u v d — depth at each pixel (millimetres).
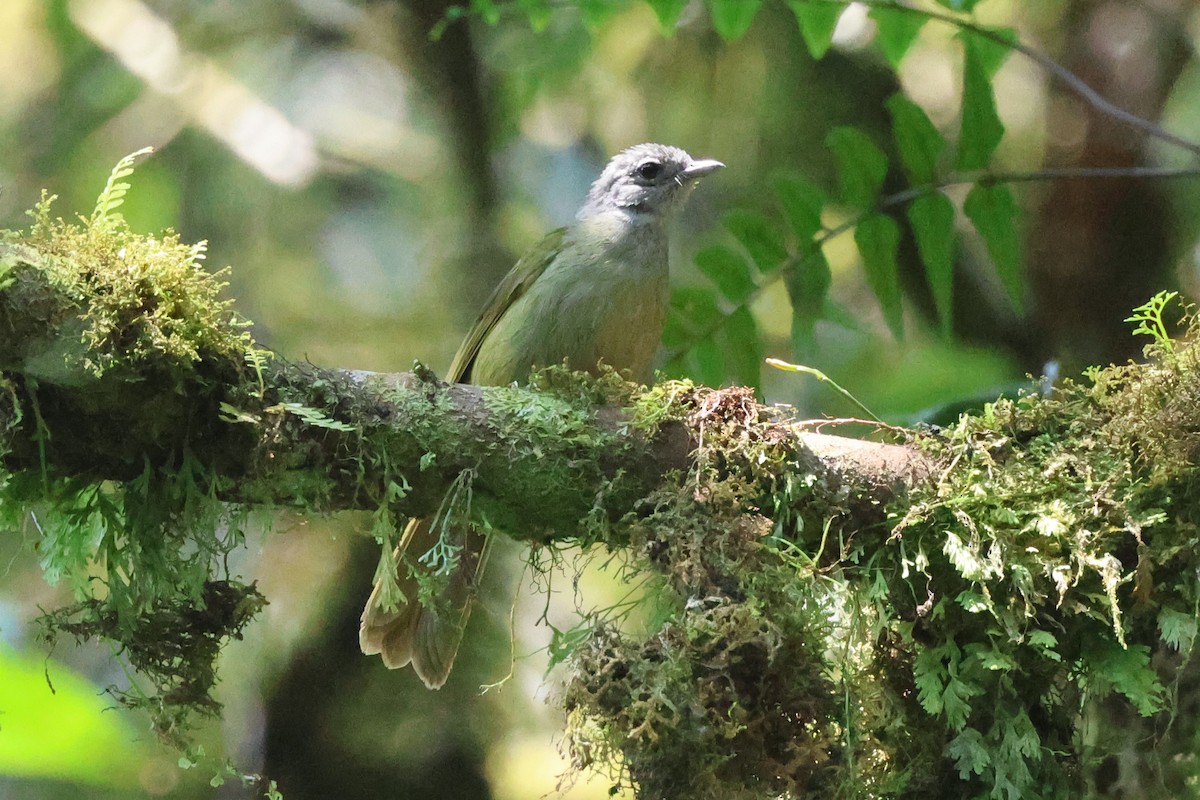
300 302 13617
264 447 5672
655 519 5809
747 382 9195
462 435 5945
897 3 8734
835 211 12984
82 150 13500
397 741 11055
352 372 5996
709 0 9359
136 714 10031
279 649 11227
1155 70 11391
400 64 13906
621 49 13438
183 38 14023
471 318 13234
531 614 11555
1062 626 5836
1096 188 11234
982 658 5828
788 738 5395
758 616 5344
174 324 5430
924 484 6000
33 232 5488
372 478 5926
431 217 14000
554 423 6020
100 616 6004
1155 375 5938
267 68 14430
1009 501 5859
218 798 10633
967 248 12672
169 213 13594
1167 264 11367
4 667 6207
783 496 6008
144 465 5773
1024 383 9914
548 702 5621
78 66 13633
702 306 9156
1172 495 5734
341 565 11430
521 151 14539
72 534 5848
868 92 12789
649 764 5277
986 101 8711
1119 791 5992
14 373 5383
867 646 6180
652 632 5695
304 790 10930
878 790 5980
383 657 7117
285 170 13398
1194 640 5738
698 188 13469
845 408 12383
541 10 9281
